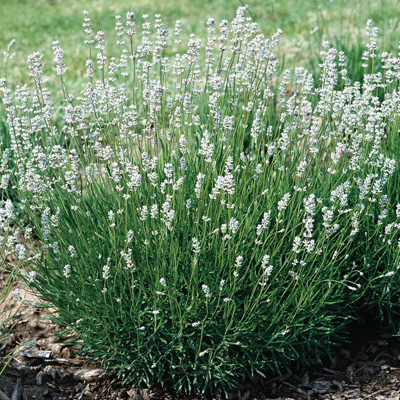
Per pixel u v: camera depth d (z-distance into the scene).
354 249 3.29
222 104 3.55
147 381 3.07
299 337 3.28
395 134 3.72
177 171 3.19
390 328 3.59
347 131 3.23
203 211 3.11
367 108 3.69
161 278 2.83
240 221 3.06
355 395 3.13
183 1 11.43
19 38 9.43
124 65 3.28
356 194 3.35
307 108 3.24
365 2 9.23
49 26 10.32
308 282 3.17
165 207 2.75
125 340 3.11
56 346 3.42
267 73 3.63
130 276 3.10
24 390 3.11
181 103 3.34
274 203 3.27
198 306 3.04
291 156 3.55
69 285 2.94
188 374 3.07
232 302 2.93
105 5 11.76
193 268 2.79
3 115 4.98
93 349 3.20
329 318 3.13
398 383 3.17
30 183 2.84
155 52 3.18
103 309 3.01
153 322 3.08
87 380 3.21
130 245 3.05
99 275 3.07
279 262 3.12
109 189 3.51
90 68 3.20
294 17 9.44
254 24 3.24
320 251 2.91
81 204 3.20
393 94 3.55
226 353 3.10
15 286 3.84
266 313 3.09
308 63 6.56
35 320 3.58
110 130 3.48
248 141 4.65
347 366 3.37
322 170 3.62
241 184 3.26
